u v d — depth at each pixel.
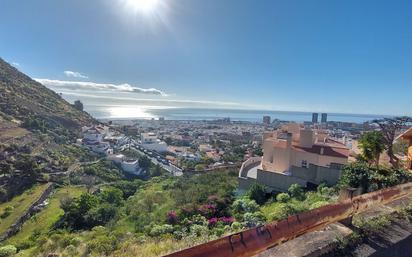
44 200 32.81
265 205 14.91
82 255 9.01
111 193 28.97
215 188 21.52
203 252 1.77
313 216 2.57
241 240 1.99
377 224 3.11
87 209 22.70
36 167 39.56
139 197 26.56
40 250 12.85
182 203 18.00
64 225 21.83
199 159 61.28
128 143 79.88
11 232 24.23
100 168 50.16
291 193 15.65
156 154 70.94
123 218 19.69
